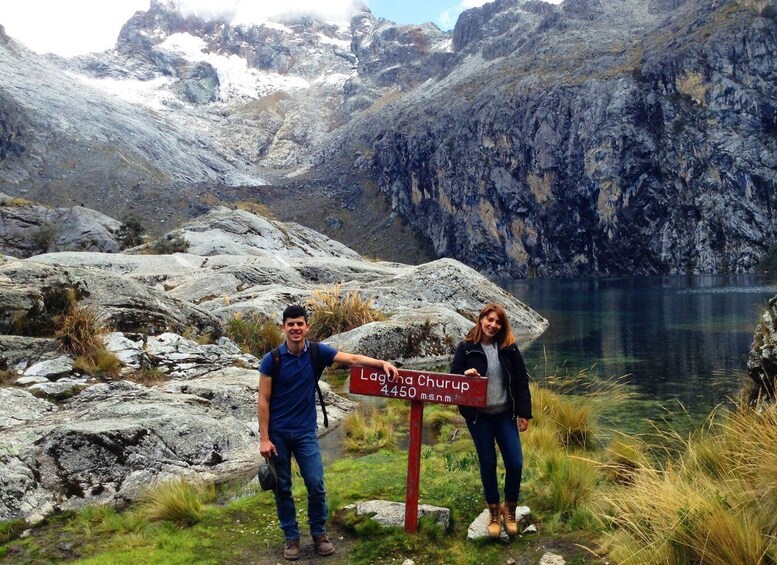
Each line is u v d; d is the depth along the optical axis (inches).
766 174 4040.4
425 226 6520.7
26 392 349.4
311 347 205.3
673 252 4372.5
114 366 418.0
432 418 380.5
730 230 4106.8
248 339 630.5
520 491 236.2
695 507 177.6
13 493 243.4
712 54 4343.0
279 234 1643.7
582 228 4933.6
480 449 204.2
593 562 179.5
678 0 6948.8
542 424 331.0
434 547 195.9
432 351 674.8
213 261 1026.1
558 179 5059.1
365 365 205.0
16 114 6929.1
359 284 964.0
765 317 332.5
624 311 1264.8
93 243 2036.2
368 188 7362.2
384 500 232.2
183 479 260.2
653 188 4493.1
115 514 240.5
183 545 204.2
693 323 940.0
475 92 6545.3
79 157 6963.6
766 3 4399.6
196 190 6806.1
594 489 226.5
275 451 192.7
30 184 6230.3
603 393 437.4
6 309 427.8
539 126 5152.6
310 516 198.7
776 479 183.6
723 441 236.4
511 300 1039.0
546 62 6333.7
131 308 521.0
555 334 877.2
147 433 295.1
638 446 274.1
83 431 279.9
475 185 5733.3
